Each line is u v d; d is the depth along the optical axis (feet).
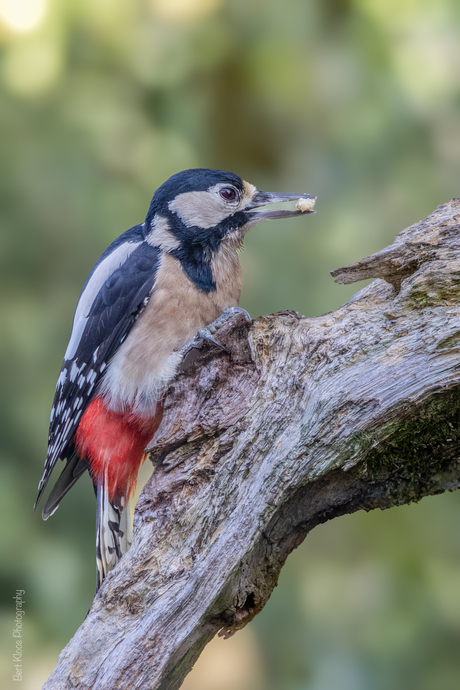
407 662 30.09
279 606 32.17
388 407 17.80
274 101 38.24
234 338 19.93
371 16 36.86
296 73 37.83
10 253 34.63
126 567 19.11
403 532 32.50
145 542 19.20
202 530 18.83
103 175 35.63
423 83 36.01
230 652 31.53
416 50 36.45
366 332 18.49
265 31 38.11
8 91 35.78
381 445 18.10
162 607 18.39
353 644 30.83
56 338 34.42
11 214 34.81
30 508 33.14
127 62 37.17
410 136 35.88
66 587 32.14
